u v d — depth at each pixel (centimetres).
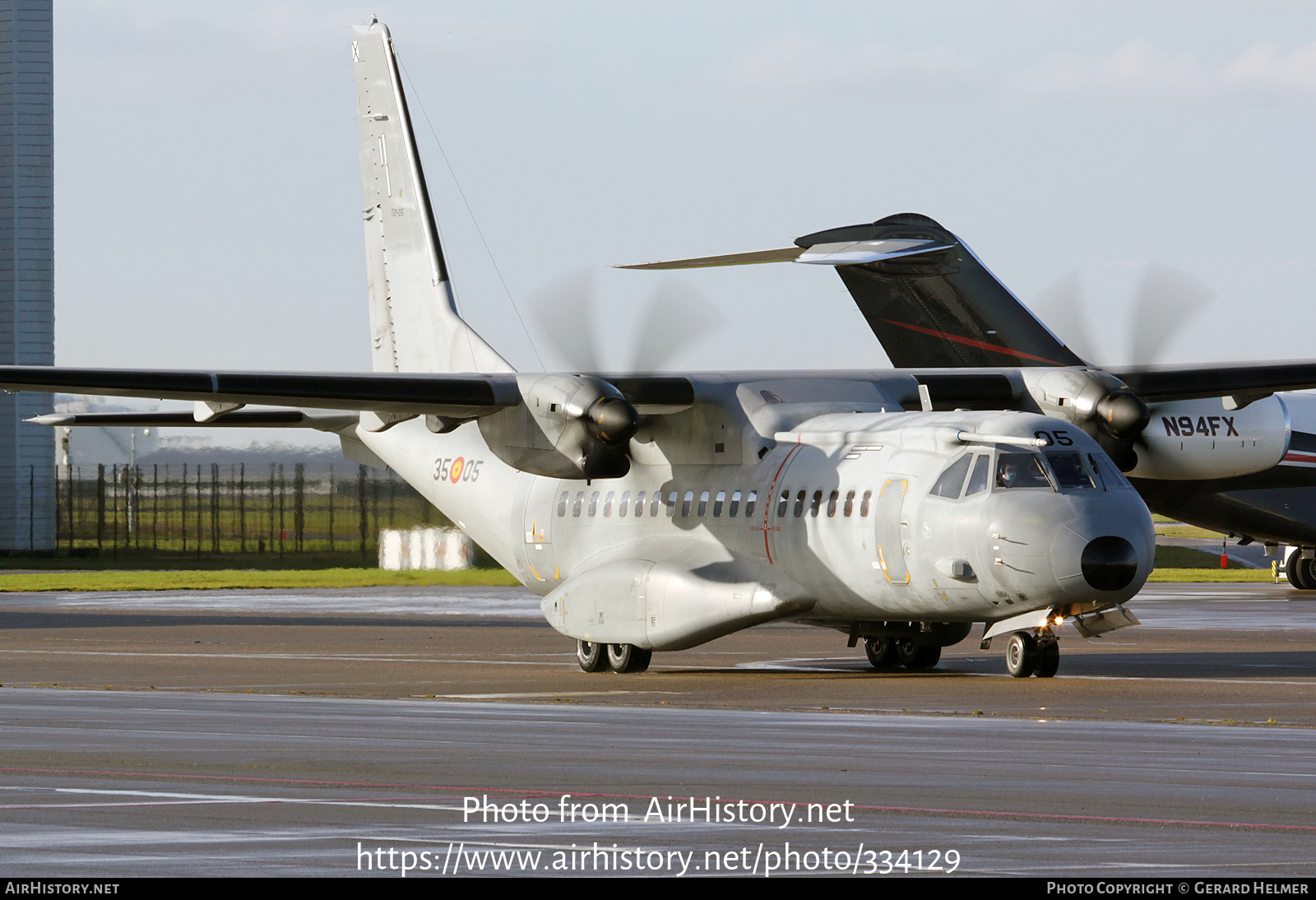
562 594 6750
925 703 4962
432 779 3303
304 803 3005
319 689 5556
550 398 6406
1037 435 5788
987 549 5650
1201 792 3098
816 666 6762
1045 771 3397
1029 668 5856
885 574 5984
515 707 4906
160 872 2400
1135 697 5109
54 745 3894
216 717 4578
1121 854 2517
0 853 2534
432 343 7931
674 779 3297
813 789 3156
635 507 6981
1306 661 6675
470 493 7912
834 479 6216
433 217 8000
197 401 6619
